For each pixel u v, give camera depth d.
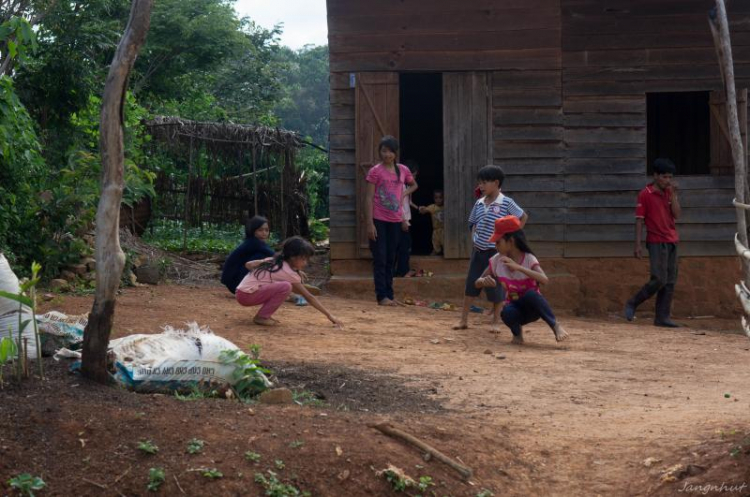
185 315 9.05
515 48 12.78
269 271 8.78
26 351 5.13
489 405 5.90
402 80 17.61
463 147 12.84
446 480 4.42
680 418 5.52
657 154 16.02
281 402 5.35
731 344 9.09
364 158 12.79
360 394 6.05
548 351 8.24
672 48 12.77
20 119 10.04
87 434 4.42
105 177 5.11
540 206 12.88
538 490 4.50
